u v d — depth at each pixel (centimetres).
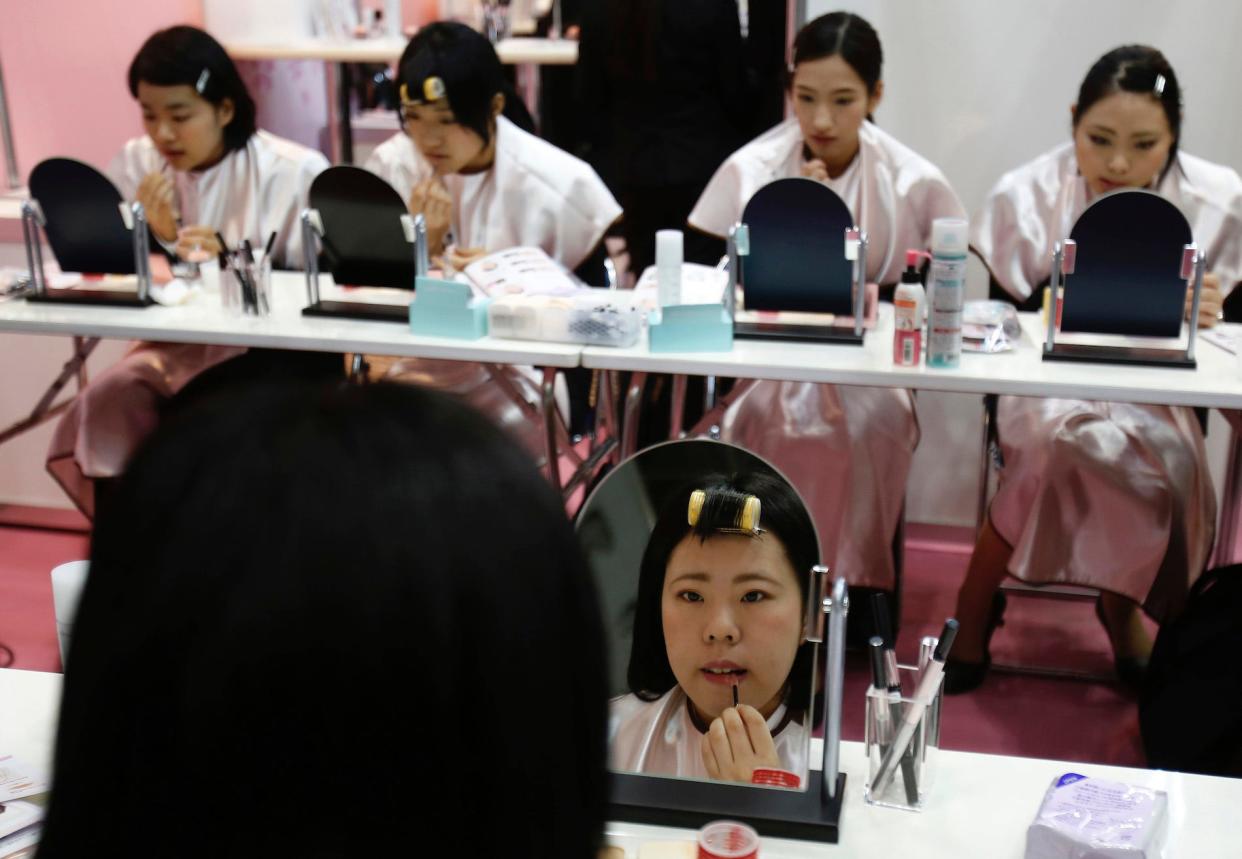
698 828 126
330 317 272
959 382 231
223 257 280
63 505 366
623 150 383
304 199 328
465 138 302
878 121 328
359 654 37
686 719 130
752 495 128
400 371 302
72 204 280
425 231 268
